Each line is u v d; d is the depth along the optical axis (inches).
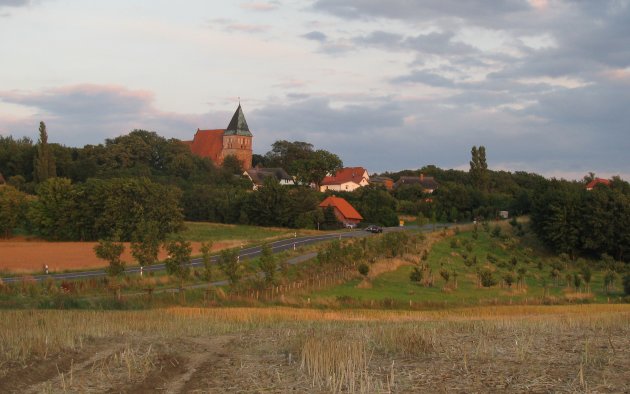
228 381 702.5
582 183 5265.8
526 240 3941.9
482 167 6402.6
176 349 911.7
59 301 1683.1
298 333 1014.4
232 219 4965.6
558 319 1270.9
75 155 6348.4
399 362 762.8
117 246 2046.0
